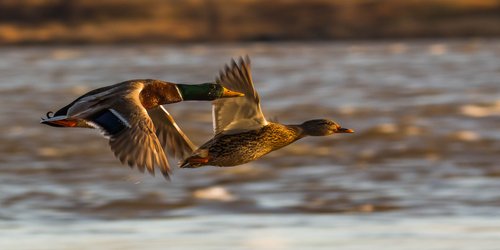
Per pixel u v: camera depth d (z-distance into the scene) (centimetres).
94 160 2106
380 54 5272
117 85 621
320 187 1861
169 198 1770
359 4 7075
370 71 4219
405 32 6738
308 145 2244
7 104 3116
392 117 2769
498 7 7031
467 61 4641
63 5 6756
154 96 733
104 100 604
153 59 5166
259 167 2012
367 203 1734
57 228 1572
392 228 1559
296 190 1836
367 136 2400
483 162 2089
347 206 1717
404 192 1816
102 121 593
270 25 6775
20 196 1786
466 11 6988
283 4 7006
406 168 2034
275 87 3609
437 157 2153
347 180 1920
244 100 815
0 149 2231
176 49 5962
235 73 802
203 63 4903
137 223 1609
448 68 4288
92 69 4528
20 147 2252
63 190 1833
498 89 3406
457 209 1680
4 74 4203
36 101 3225
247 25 6781
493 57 4853
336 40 6631
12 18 6712
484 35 6675
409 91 3397
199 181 1886
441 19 6919
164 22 6781
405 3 7069
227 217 1648
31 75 4172
